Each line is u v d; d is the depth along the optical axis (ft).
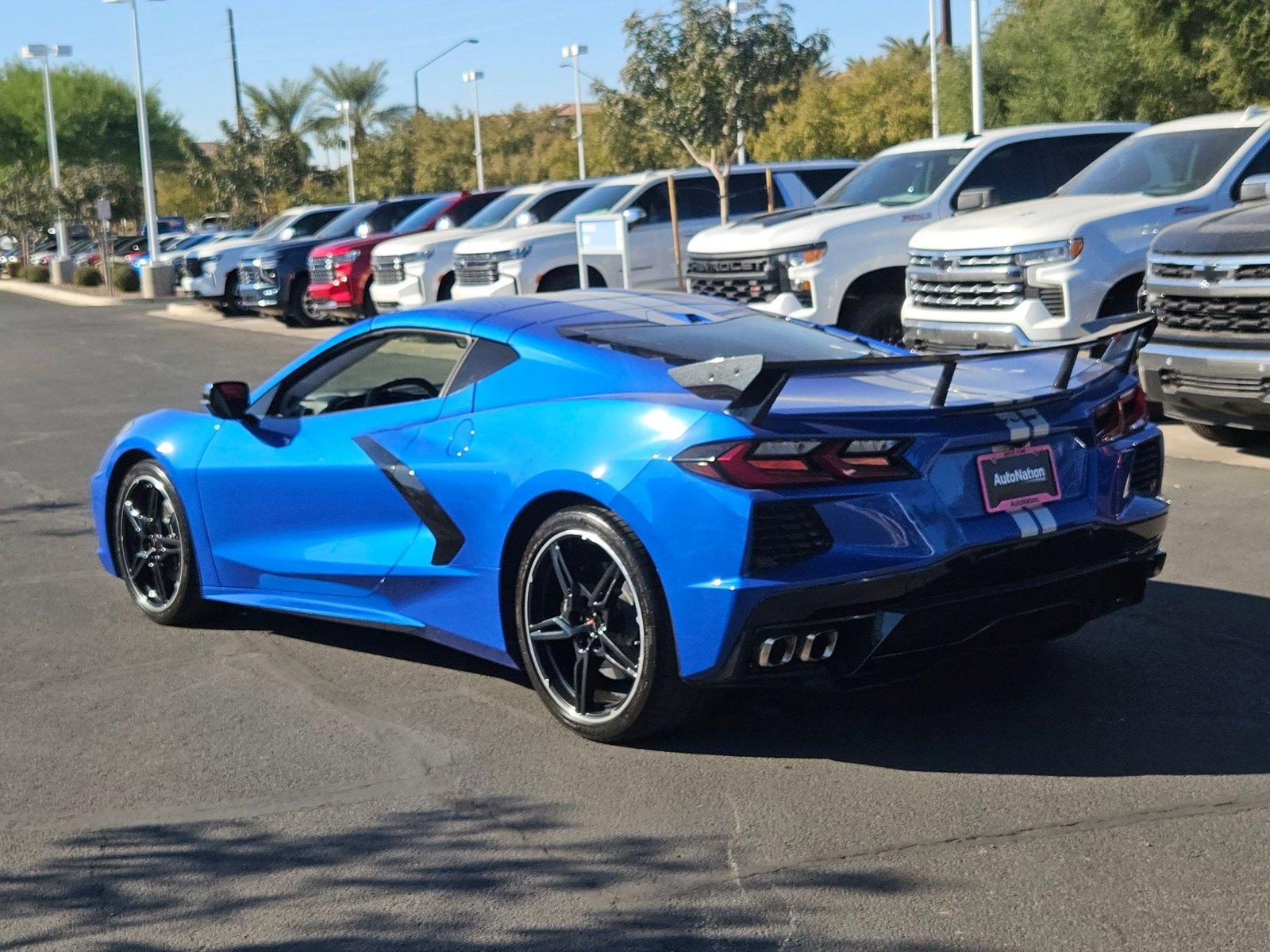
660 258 58.29
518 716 15.38
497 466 14.88
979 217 34.01
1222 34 67.97
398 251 66.18
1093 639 17.15
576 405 14.42
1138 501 14.89
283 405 18.45
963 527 13.35
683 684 13.52
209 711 15.92
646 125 63.62
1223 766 13.19
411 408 16.38
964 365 15.67
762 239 40.37
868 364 12.76
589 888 11.30
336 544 17.10
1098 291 31.12
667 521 13.07
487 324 16.28
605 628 14.02
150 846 12.37
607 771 13.69
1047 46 97.91
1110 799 12.54
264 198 156.25
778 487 12.67
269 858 12.06
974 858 11.50
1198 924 10.26
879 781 13.16
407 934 10.67
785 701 15.39
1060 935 10.19
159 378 54.54
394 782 13.64
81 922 11.05
